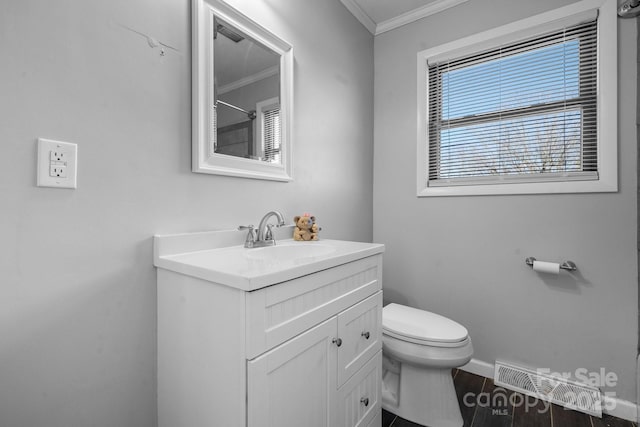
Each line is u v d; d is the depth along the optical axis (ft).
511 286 5.74
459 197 6.29
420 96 6.70
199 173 3.71
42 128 2.53
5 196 2.37
